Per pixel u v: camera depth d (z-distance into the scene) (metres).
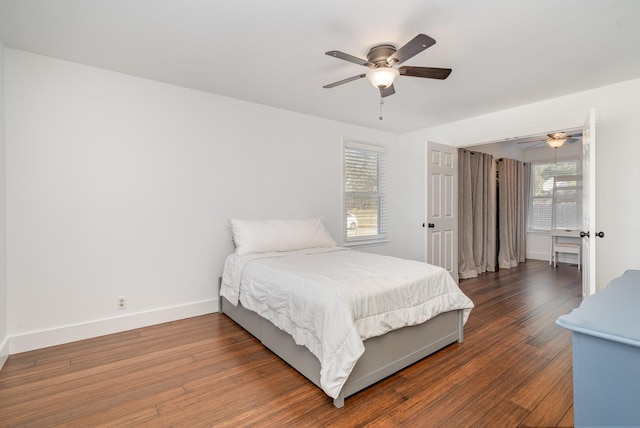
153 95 2.91
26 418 1.61
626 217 2.91
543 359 2.24
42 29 2.06
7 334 2.28
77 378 1.99
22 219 2.35
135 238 2.83
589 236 2.63
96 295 2.65
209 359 2.26
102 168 2.67
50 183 2.46
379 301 1.94
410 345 2.14
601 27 2.02
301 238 3.35
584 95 3.15
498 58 2.45
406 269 2.40
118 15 1.90
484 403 1.74
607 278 3.01
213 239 3.27
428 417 1.63
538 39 2.17
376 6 1.80
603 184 3.03
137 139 2.83
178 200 3.06
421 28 2.03
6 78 2.29
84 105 2.59
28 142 2.37
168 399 1.78
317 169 4.08
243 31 2.08
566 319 1.00
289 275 2.23
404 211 5.00
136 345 2.48
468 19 1.93
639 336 0.86
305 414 1.65
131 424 1.57
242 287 2.77
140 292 2.86
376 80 2.20
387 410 1.68
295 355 2.09
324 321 1.79
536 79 2.87
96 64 2.58
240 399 1.78
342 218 4.33
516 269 5.57
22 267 2.35
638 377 0.85
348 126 4.40
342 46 2.27
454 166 4.35
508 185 5.89
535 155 6.46
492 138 3.91
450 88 3.08
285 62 2.54
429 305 2.24
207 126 3.22
